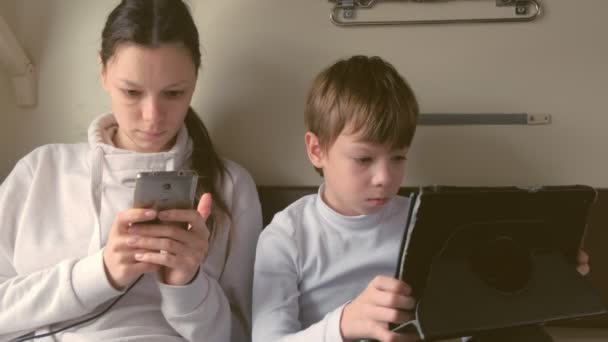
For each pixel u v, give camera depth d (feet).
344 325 2.56
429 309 2.23
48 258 3.22
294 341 2.72
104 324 3.05
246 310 3.51
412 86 4.01
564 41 3.90
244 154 4.18
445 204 2.17
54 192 3.38
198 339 2.98
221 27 4.11
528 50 3.92
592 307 2.40
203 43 4.13
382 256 3.26
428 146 4.04
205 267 3.39
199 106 4.17
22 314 2.93
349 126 2.97
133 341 2.96
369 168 3.01
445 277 2.28
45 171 3.42
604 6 3.85
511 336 2.62
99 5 4.14
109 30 3.15
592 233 3.79
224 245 3.49
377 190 3.00
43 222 3.29
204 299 2.95
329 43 4.04
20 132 4.23
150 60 2.98
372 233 3.29
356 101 2.99
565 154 3.97
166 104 3.14
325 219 3.33
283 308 3.10
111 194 3.33
